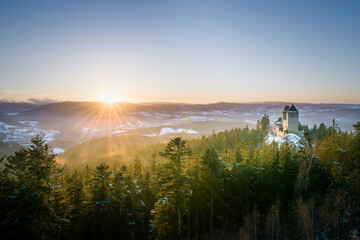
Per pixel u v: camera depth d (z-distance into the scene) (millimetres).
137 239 31266
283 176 35562
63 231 26359
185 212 28406
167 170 28797
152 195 37625
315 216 28594
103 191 29203
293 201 33625
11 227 20062
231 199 34688
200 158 37062
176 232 27406
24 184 22812
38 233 21672
